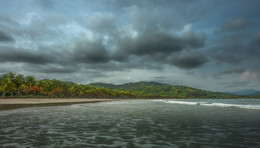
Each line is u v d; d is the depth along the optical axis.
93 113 30.52
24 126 17.17
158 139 12.28
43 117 24.27
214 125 18.73
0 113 29.00
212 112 34.81
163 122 20.64
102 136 13.05
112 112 32.84
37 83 128.12
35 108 39.56
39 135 13.23
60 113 29.69
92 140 11.82
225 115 29.03
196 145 10.82
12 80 109.31
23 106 44.97
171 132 14.77
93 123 19.36
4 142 11.13
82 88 172.62
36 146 10.27
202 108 47.22
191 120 22.67
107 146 10.38
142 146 10.46
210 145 10.87
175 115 28.64
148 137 12.86
